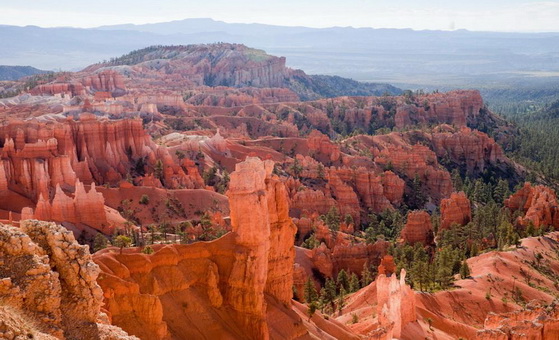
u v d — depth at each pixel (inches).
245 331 2913.4
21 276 1360.7
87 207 5610.2
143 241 5007.4
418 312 4549.7
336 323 3757.4
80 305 1455.5
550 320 3666.3
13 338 1158.3
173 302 2746.1
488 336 3501.5
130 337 1491.1
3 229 1411.2
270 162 3390.7
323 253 5959.6
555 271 5876.0
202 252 2972.4
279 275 3378.4
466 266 5526.6
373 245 6373.0
